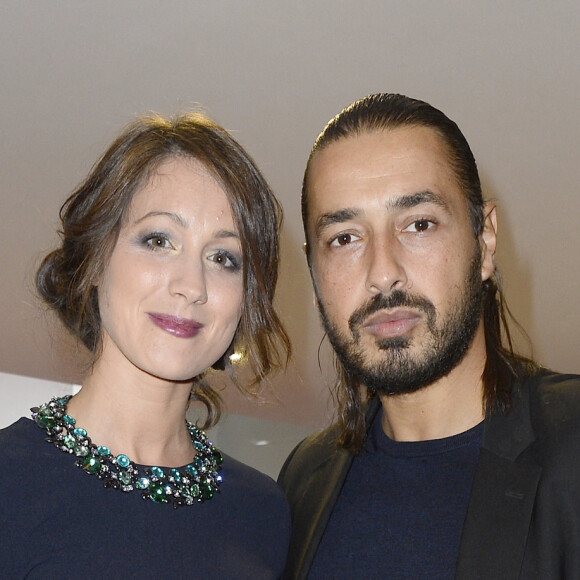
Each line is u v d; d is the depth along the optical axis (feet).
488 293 7.29
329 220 6.94
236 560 6.44
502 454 6.53
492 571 6.07
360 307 6.79
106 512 6.07
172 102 14.01
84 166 15.42
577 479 6.14
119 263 6.31
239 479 6.92
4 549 5.77
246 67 13.37
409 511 6.71
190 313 6.27
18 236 17.60
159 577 6.05
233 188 6.44
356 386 7.43
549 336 22.72
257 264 6.56
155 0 12.13
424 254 6.75
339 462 7.25
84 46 13.00
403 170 6.84
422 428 7.00
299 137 14.87
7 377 23.18
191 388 6.92
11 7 12.32
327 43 12.92
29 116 14.55
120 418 6.41
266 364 6.97
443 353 6.72
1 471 5.96
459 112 14.55
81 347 6.88
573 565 5.95
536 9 12.39
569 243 18.58
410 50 13.09
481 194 7.22
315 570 6.79
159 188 6.35
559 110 14.51
